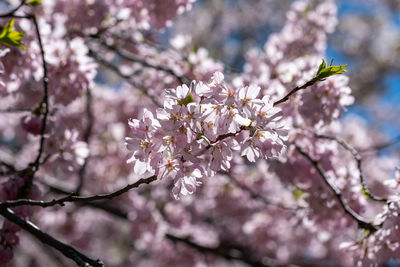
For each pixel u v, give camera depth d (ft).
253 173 19.34
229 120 6.00
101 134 21.12
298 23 16.98
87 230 23.06
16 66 9.92
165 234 19.26
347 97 10.40
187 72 15.07
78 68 10.71
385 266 11.35
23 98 13.16
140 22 14.53
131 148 6.08
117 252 27.50
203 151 6.02
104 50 17.90
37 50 10.20
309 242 20.98
